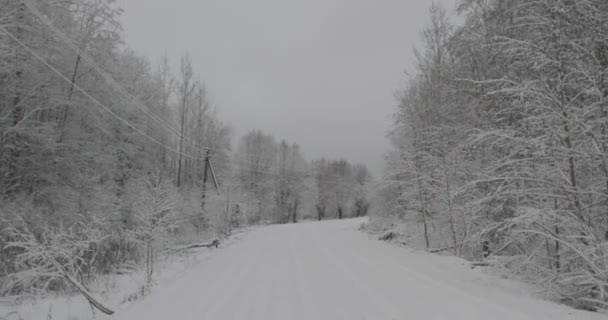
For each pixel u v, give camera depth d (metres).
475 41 12.02
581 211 6.82
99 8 15.59
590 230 6.27
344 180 64.88
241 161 47.78
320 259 10.72
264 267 9.24
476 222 10.49
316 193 61.31
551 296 6.44
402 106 20.02
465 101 13.23
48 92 12.86
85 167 14.62
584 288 6.29
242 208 31.61
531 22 7.62
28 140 12.41
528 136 7.20
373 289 6.45
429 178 14.95
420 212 16.11
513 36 8.53
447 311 4.94
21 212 10.58
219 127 36.09
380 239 18.94
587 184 7.25
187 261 11.05
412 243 16.22
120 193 17.08
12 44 11.63
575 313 4.88
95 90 15.95
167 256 11.98
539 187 7.47
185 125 32.72
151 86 24.89
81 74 15.04
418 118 18.47
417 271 8.48
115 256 9.95
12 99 12.16
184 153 30.36
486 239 9.84
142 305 5.79
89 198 13.84
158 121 23.03
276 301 5.68
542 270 7.02
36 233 10.47
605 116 6.34
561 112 6.74
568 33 6.64
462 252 12.82
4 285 6.90
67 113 14.35
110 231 12.00
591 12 6.43
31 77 12.47
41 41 12.60
